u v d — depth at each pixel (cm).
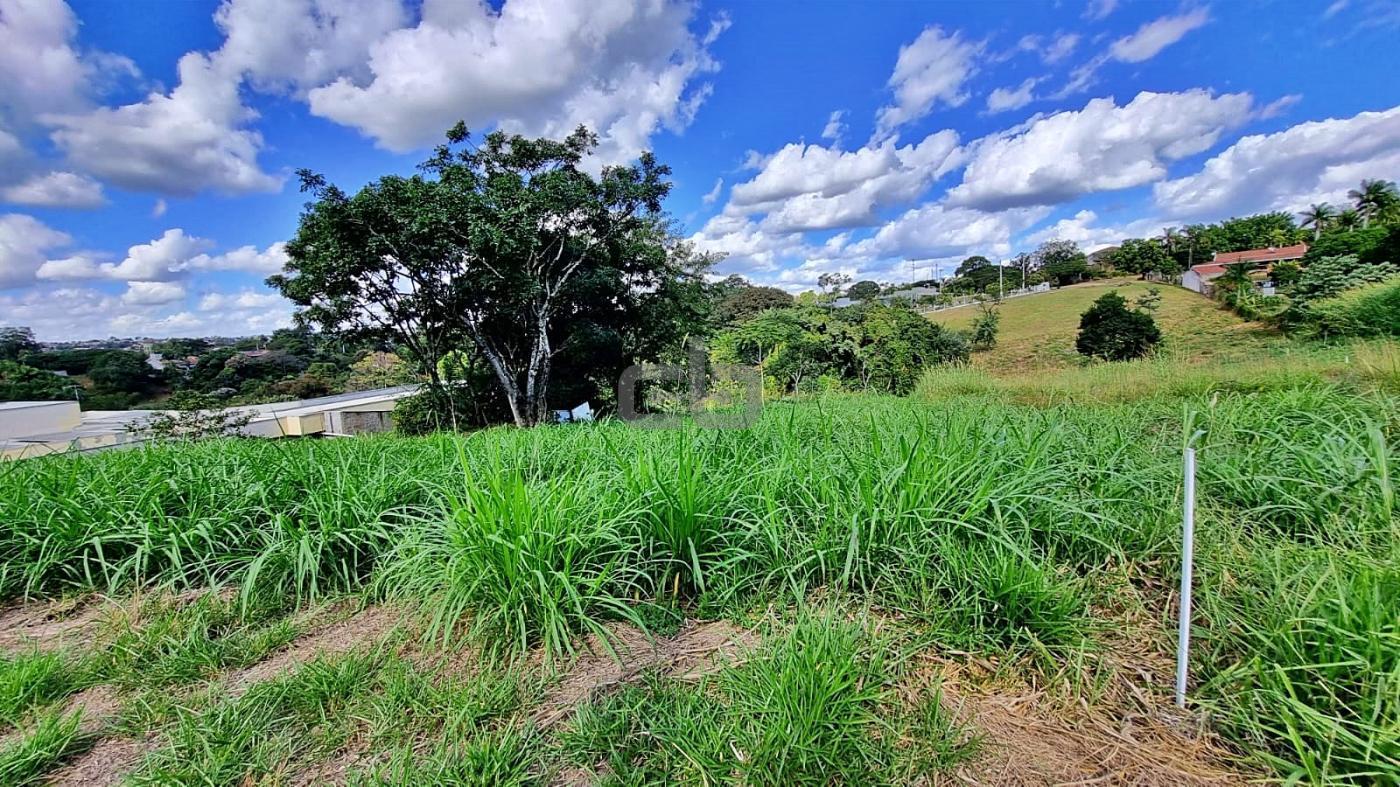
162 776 136
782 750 127
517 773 134
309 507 272
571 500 225
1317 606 149
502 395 1692
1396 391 473
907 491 221
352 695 166
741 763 129
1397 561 164
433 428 1608
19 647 207
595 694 161
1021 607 173
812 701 138
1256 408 389
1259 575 181
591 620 185
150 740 154
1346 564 170
